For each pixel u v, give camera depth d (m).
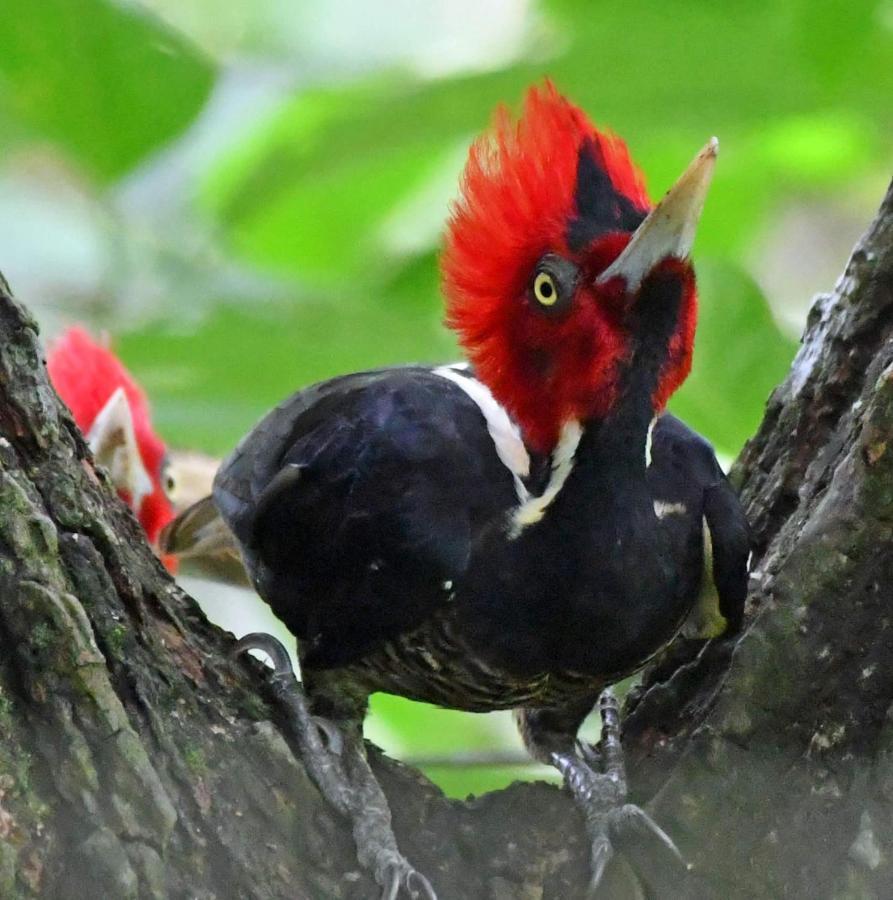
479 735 14.55
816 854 7.66
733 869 7.79
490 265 8.80
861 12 10.86
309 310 11.24
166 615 7.82
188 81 11.30
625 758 8.91
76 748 6.70
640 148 13.16
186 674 7.66
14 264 14.74
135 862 6.70
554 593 8.65
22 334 7.30
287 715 8.26
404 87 11.74
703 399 11.34
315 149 11.88
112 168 11.77
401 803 8.28
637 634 8.80
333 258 13.99
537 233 8.66
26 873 6.50
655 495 8.91
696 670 9.01
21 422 7.26
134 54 11.16
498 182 8.88
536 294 8.62
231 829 7.19
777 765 7.82
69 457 7.43
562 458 8.60
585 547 8.59
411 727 14.55
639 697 9.51
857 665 7.67
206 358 11.25
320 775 7.98
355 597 8.87
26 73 11.30
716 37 11.12
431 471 8.74
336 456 8.98
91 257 14.83
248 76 13.14
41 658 6.73
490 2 13.34
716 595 9.00
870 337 8.73
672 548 8.82
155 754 7.11
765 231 15.83
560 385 8.56
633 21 11.09
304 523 9.02
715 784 7.92
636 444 8.62
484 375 8.91
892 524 7.53
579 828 8.24
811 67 11.24
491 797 8.40
